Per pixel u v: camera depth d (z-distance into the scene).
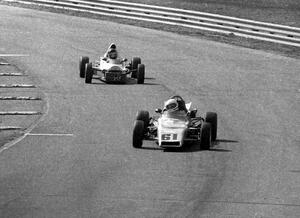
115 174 76.06
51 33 175.88
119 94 117.12
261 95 117.88
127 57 148.50
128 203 66.94
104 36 172.50
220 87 123.38
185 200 67.94
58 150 85.62
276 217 63.88
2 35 172.62
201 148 85.31
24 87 123.56
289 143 89.88
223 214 64.25
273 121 101.12
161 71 136.25
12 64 142.75
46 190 70.81
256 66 142.38
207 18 177.12
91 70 124.81
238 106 109.94
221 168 78.38
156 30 181.50
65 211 64.56
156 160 81.12
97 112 105.31
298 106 110.75
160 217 63.16
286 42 159.25
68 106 109.44
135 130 85.19
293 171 78.12
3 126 97.56
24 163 80.31
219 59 148.62
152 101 112.38
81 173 76.50
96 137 91.62
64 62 144.50
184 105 88.12
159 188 71.50
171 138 82.19
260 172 77.44
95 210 64.88
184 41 168.00
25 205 66.31
